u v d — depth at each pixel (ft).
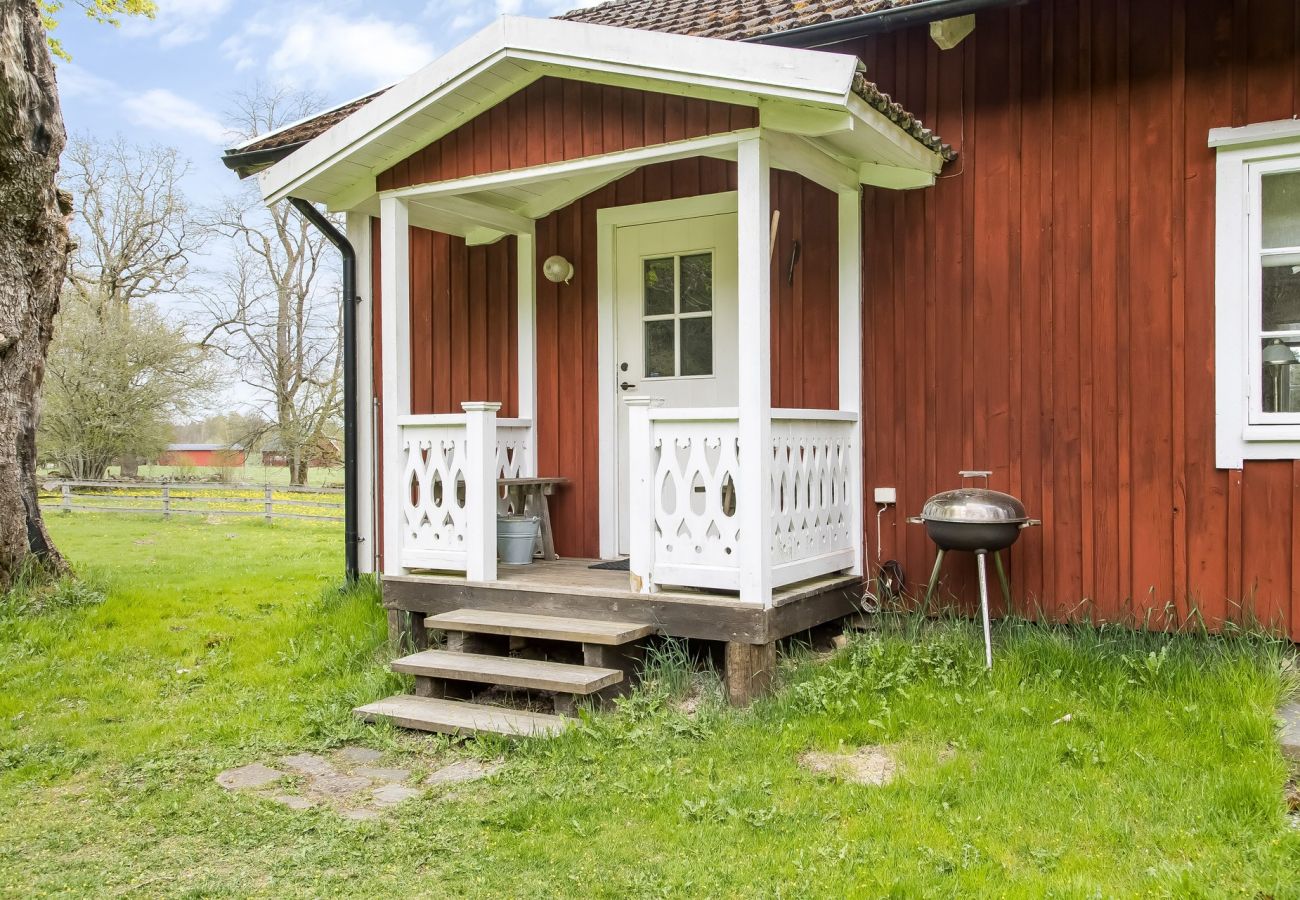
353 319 22.82
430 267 23.15
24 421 24.40
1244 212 14.84
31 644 19.42
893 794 11.10
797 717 13.70
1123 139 15.74
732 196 19.49
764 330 14.58
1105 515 15.89
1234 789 10.45
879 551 17.81
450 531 17.78
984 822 10.34
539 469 21.85
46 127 22.88
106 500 65.05
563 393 21.57
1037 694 13.58
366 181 18.71
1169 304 15.42
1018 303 16.56
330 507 61.72
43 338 24.89
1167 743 11.88
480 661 15.51
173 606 23.53
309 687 16.88
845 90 13.12
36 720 15.42
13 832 11.22
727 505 18.98
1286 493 14.61
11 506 23.09
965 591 17.03
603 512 21.01
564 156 16.33
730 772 12.14
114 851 10.67
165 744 14.14
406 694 15.85
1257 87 14.79
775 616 14.79
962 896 8.93
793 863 9.68
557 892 9.43
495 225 20.71
